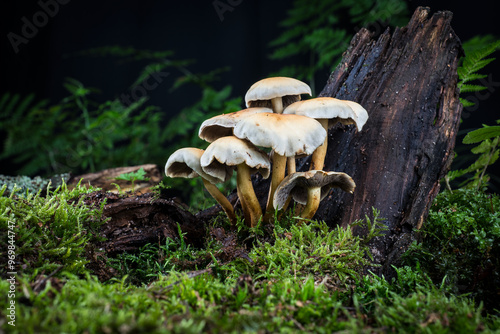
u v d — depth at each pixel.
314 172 0.28
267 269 0.28
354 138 0.32
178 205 0.32
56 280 0.24
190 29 1.11
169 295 0.24
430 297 0.25
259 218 0.31
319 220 0.31
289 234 0.29
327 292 0.26
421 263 0.30
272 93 0.30
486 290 0.28
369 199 0.31
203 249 0.31
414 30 0.33
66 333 0.21
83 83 1.08
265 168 0.31
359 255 0.29
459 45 0.33
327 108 0.29
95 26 1.06
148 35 1.11
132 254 0.30
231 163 0.28
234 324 0.22
